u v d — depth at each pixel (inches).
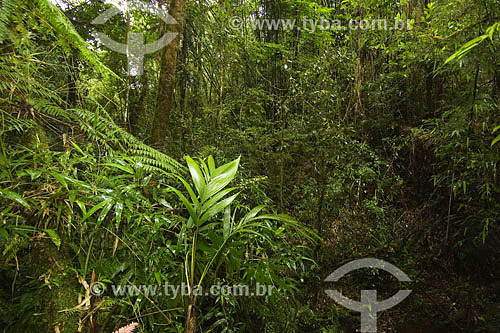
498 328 83.0
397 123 139.3
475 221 91.6
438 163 104.3
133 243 52.9
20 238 41.7
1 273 54.2
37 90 47.6
